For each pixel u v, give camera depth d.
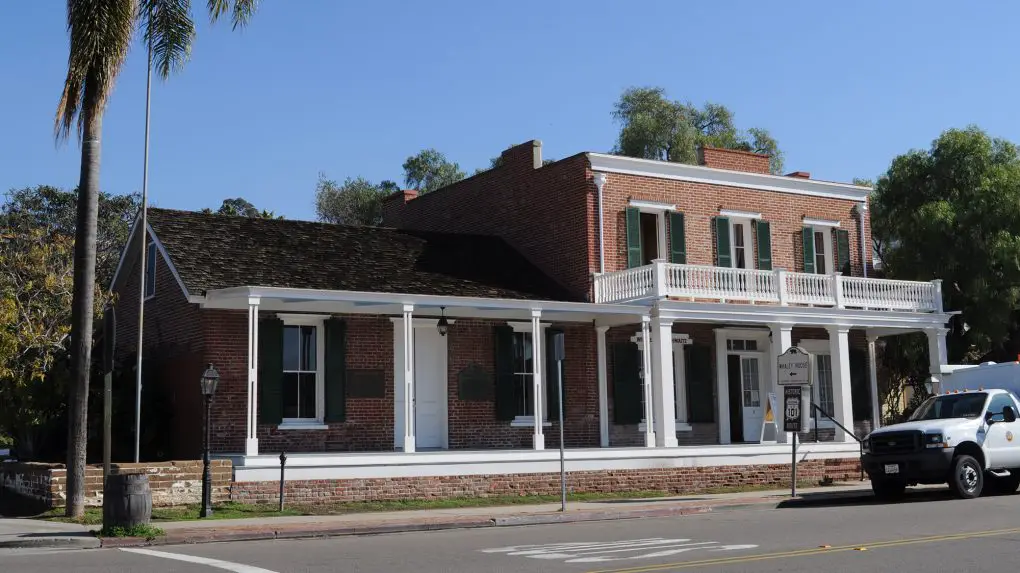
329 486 19.78
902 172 36.75
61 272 27.33
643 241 27.95
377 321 24.30
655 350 24.64
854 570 10.83
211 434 21.78
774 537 14.11
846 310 27.17
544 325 26.17
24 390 23.53
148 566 11.79
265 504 19.17
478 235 29.62
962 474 19.95
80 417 17.47
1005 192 33.56
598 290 26.39
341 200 60.59
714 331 28.47
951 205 34.84
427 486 20.77
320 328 23.66
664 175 28.06
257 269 23.19
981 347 35.00
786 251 29.80
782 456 25.06
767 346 29.45
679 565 11.33
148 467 18.61
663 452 23.52
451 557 12.41
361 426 23.75
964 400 21.38
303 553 13.07
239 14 19.14
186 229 24.34
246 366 22.45
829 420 29.75
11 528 15.77
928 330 29.02
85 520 16.78
